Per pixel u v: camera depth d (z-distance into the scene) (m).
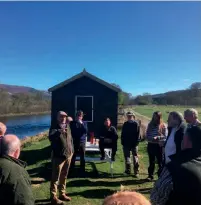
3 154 3.65
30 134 26.67
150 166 8.28
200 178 2.43
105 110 13.80
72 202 6.64
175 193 2.41
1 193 3.38
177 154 2.72
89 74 13.69
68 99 13.86
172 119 6.02
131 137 8.83
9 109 55.69
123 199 1.42
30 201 3.48
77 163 10.22
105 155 9.10
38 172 9.23
